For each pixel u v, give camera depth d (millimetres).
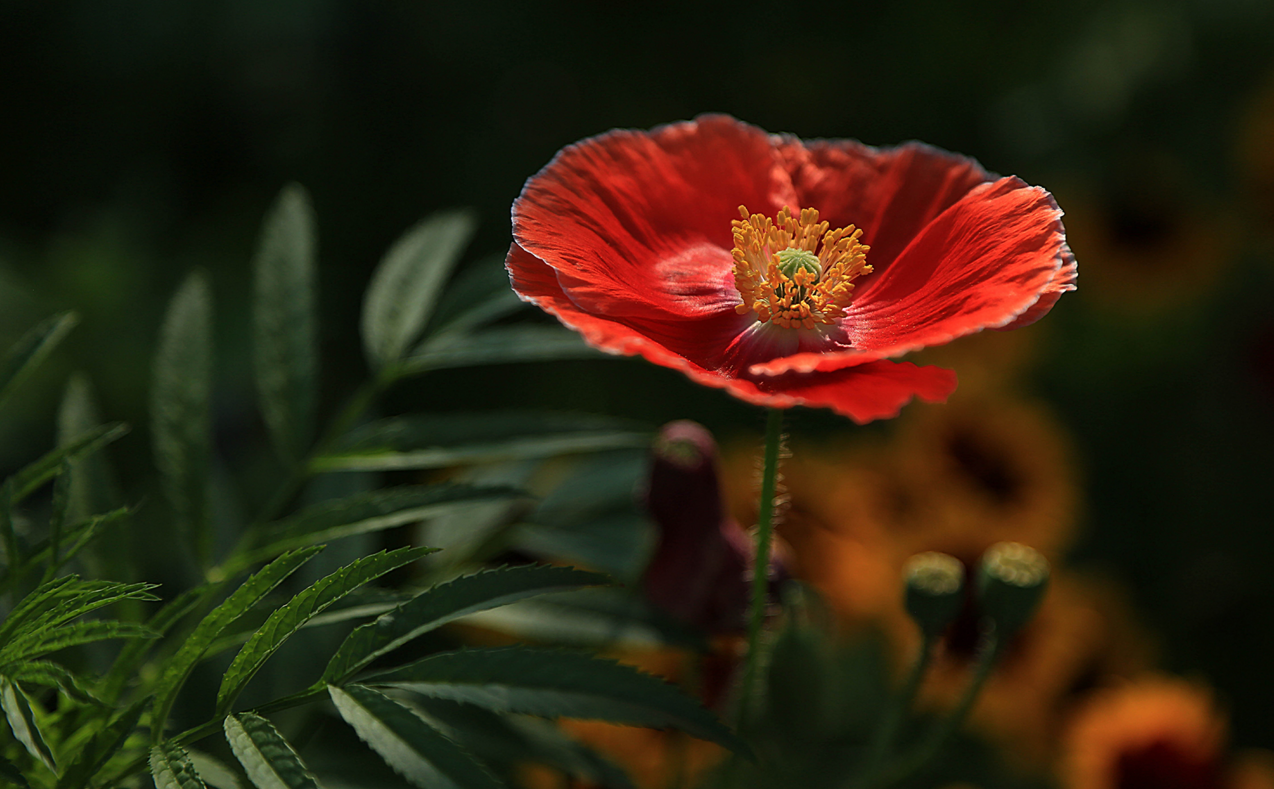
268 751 436
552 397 853
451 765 435
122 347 668
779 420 467
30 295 667
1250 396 821
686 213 484
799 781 521
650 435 497
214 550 500
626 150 482
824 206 488
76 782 444
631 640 496
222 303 786
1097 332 844
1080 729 593
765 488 469
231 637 471
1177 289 801
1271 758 649
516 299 509
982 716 583
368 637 442
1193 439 821
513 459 522
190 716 487
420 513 476
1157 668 704
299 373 499
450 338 506
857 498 601
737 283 476
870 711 566
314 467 492
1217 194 860
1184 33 869
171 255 839
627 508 517
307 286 505
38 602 442
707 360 475
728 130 488
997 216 467
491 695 442
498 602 445
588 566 515
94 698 444
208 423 491
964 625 582
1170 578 765
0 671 439
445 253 514
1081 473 803
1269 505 783
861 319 477
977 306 459
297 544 475
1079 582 618
